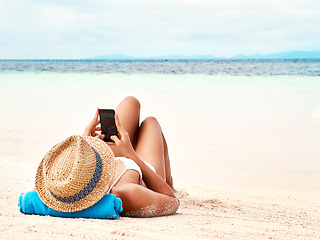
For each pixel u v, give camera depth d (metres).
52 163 2.40
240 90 17.66
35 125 10.17
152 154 3.35
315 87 18.50
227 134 9.35
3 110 12.41
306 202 4.68
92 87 19.08
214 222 2.80
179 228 2.39
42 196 2.52
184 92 17.05
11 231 1.99
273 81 21.97
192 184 5.61
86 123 10.49
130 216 2.73
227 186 5.54
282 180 6.05
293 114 11.80
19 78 25.00
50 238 1.90
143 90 17.83
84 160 2.38
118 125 2.85
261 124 10.43
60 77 26.02
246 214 3.71
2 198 3.51
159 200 2.78
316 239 2.40
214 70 37.16
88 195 2.43
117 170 2.81
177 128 10.01
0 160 6.34
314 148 8.02
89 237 1.96
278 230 2.68
